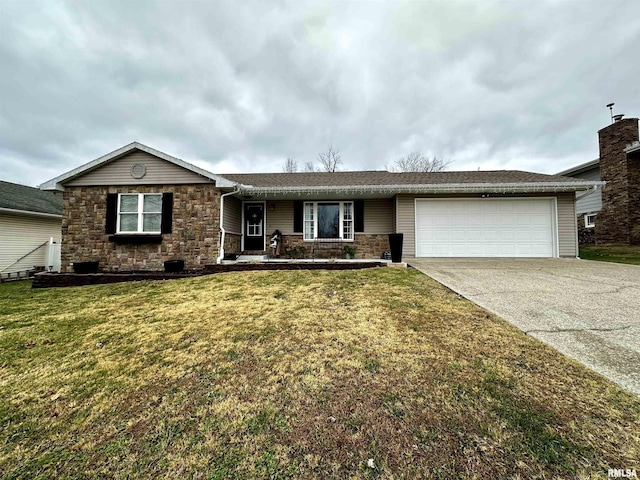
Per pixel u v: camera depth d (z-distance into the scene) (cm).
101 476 174
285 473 169
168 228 897
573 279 608
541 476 161
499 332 340
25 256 1179
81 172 905
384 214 1085
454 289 533
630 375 247
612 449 176
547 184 919
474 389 235
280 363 290
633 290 511
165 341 357
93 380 277
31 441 204
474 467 168
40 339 378
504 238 990
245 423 210
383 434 195
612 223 1245
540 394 226
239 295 546
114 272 891
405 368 270
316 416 214
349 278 649
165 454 188
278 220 1105
